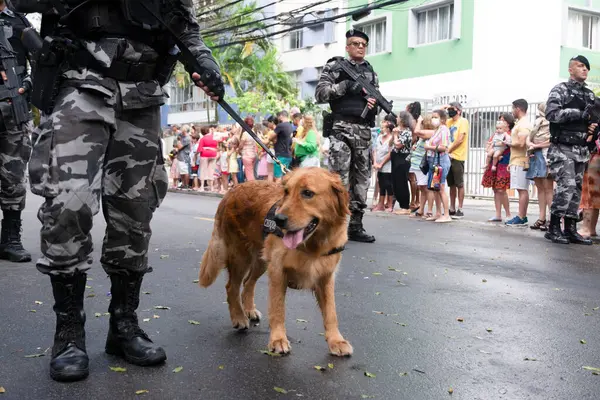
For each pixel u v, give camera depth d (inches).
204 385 113.0
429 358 132.6
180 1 120.3
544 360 133.6
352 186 306.2
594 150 317.4
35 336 139.6
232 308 151.0
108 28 113.6
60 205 111.5
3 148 230.1
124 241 122.5
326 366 125.6
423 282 211.5
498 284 211.3
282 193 135.0
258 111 1056.2
